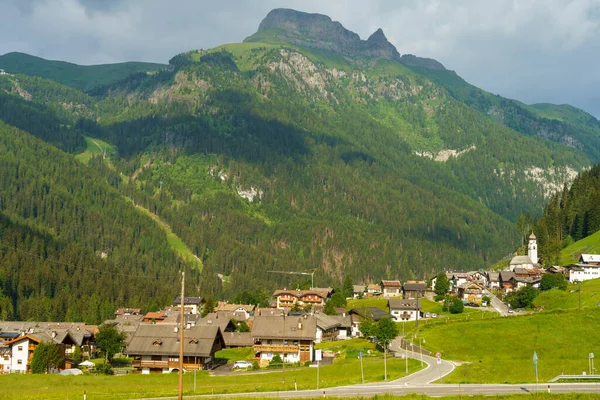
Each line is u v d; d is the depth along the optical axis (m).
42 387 120.19
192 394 105.38
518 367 124.38
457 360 142.62
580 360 133.00
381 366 132.75
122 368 160.62
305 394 98.81
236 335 188.62
